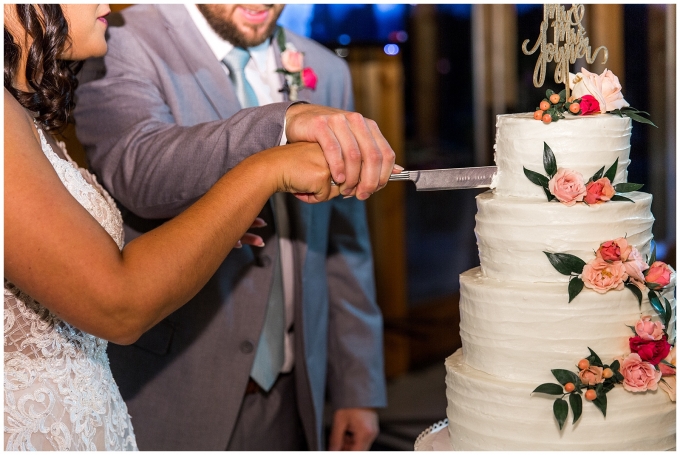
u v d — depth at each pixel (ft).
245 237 6.97
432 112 31.60
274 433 8.09
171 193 6.75
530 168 5.31
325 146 5.31
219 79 7.76
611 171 5.16
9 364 5.01
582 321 4.99
